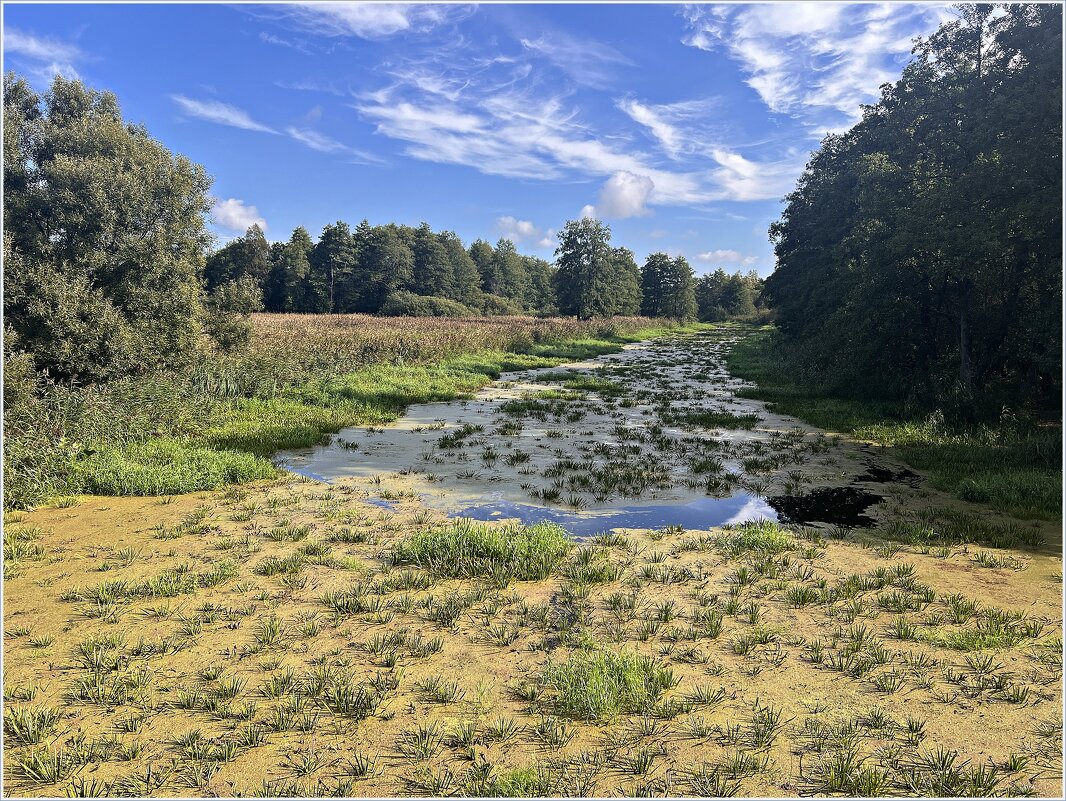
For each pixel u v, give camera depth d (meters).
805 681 4.20
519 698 4.03
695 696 4.00
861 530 7.17
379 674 4.30
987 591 5.52
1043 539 6.77
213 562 6.25
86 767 3.44
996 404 12.88
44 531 7.13
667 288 82.75
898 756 3.46
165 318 15.95
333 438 12.19
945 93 15.35
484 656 4.54
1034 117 10.90
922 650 4.57
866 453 11.11
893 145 19.39
